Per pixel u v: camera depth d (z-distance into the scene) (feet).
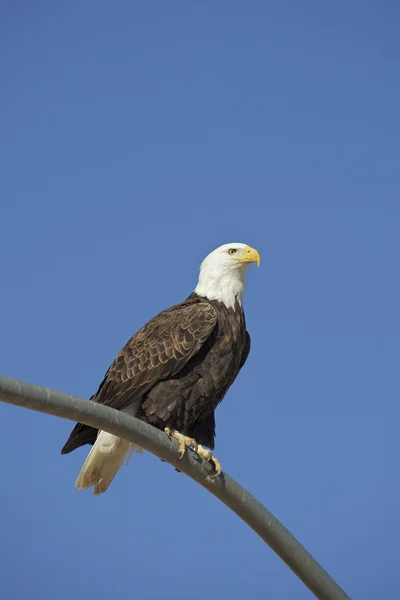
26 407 28.32
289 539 33.73
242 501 33.40
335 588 34.01
